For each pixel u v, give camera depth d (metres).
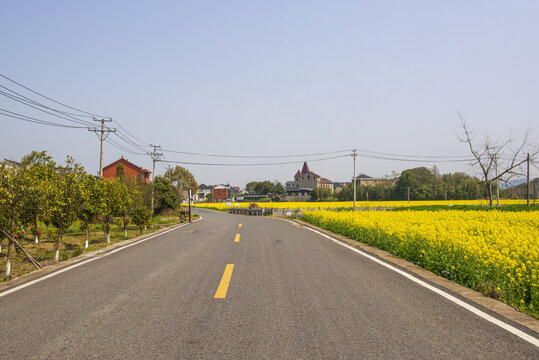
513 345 3.25
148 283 5.86
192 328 3.74
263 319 4.02
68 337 3.53
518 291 5.51
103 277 6.43
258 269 6.98
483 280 6.06
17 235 10.37
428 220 15.05
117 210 13.86
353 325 3.80
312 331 3.63
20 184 8.07
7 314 4.30
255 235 14.24
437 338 3.43
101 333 3.62
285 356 3.04
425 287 5.50
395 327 3.74
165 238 13.64
